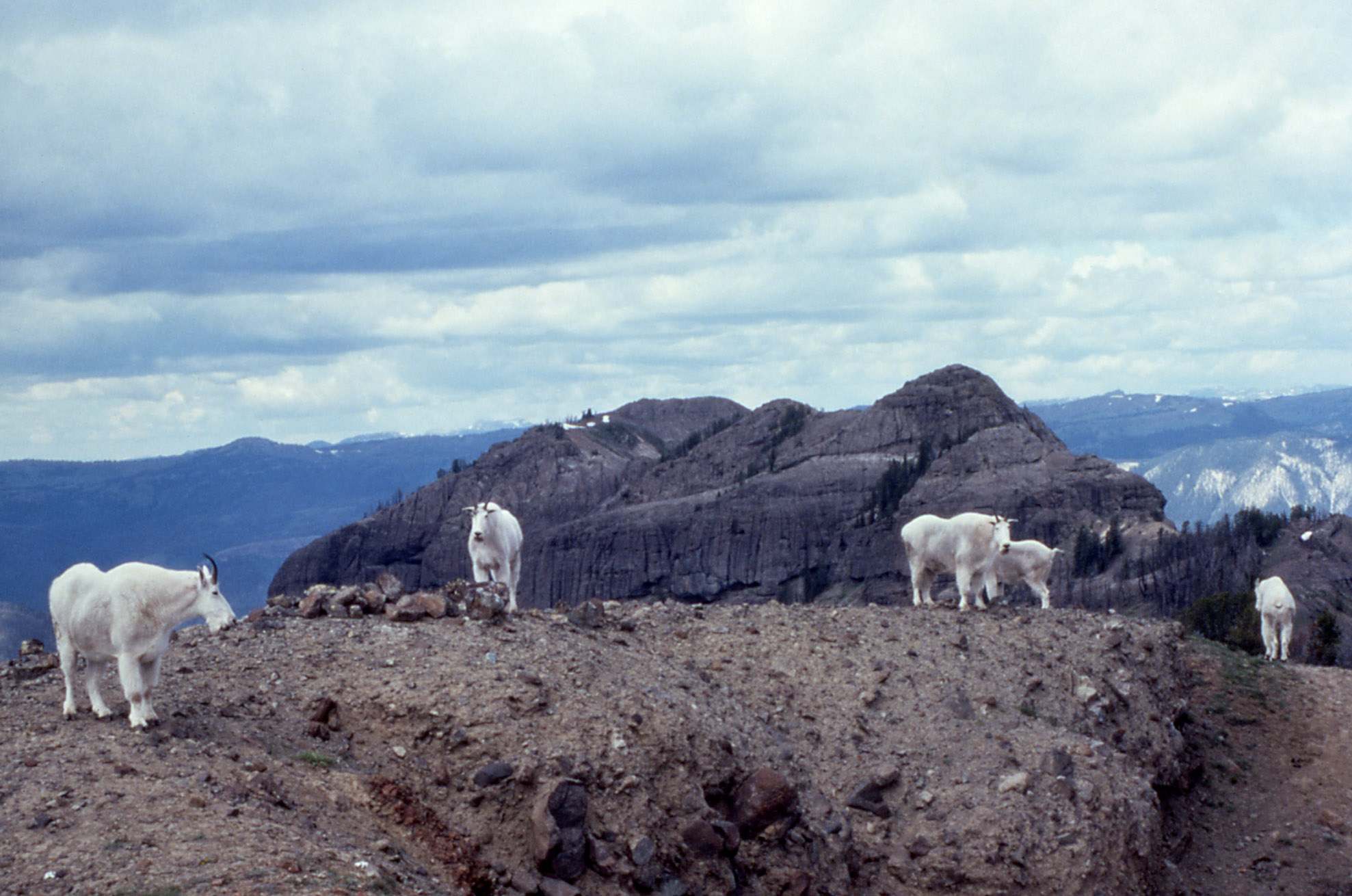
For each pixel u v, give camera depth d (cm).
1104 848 1811
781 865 1603
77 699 1512
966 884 1739
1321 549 14300
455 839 1350
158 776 1235
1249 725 2653
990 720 2055
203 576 1391
